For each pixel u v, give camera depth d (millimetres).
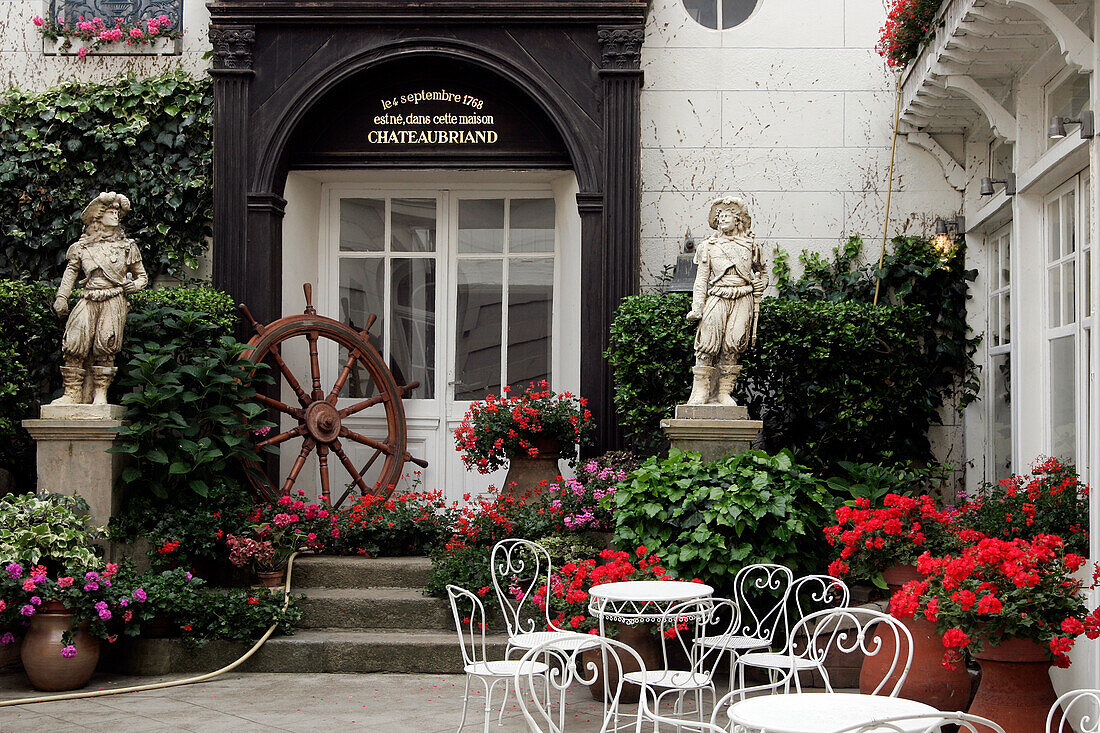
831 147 8461
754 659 4699
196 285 8453
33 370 7734
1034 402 6684
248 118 8203
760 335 7539
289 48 8242
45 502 6445
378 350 9148
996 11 5910
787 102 8500
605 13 8117
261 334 7914
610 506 6543
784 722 2896
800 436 7797
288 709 5539
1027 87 6715
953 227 8242
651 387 7676
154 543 6789
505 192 9078
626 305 7656
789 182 8461
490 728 5113
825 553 6172
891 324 7738
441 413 9070
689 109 8531
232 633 6434
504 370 9070
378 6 8164
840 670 5836
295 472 8039
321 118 8500
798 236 8430
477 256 9133
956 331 8086
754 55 8539
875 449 7836
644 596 4547
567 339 8758
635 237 8055
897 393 7738
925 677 4988
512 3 8133
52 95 8500
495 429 7703
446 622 6703
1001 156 7809
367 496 7652
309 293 8289
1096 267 4980
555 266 9055
